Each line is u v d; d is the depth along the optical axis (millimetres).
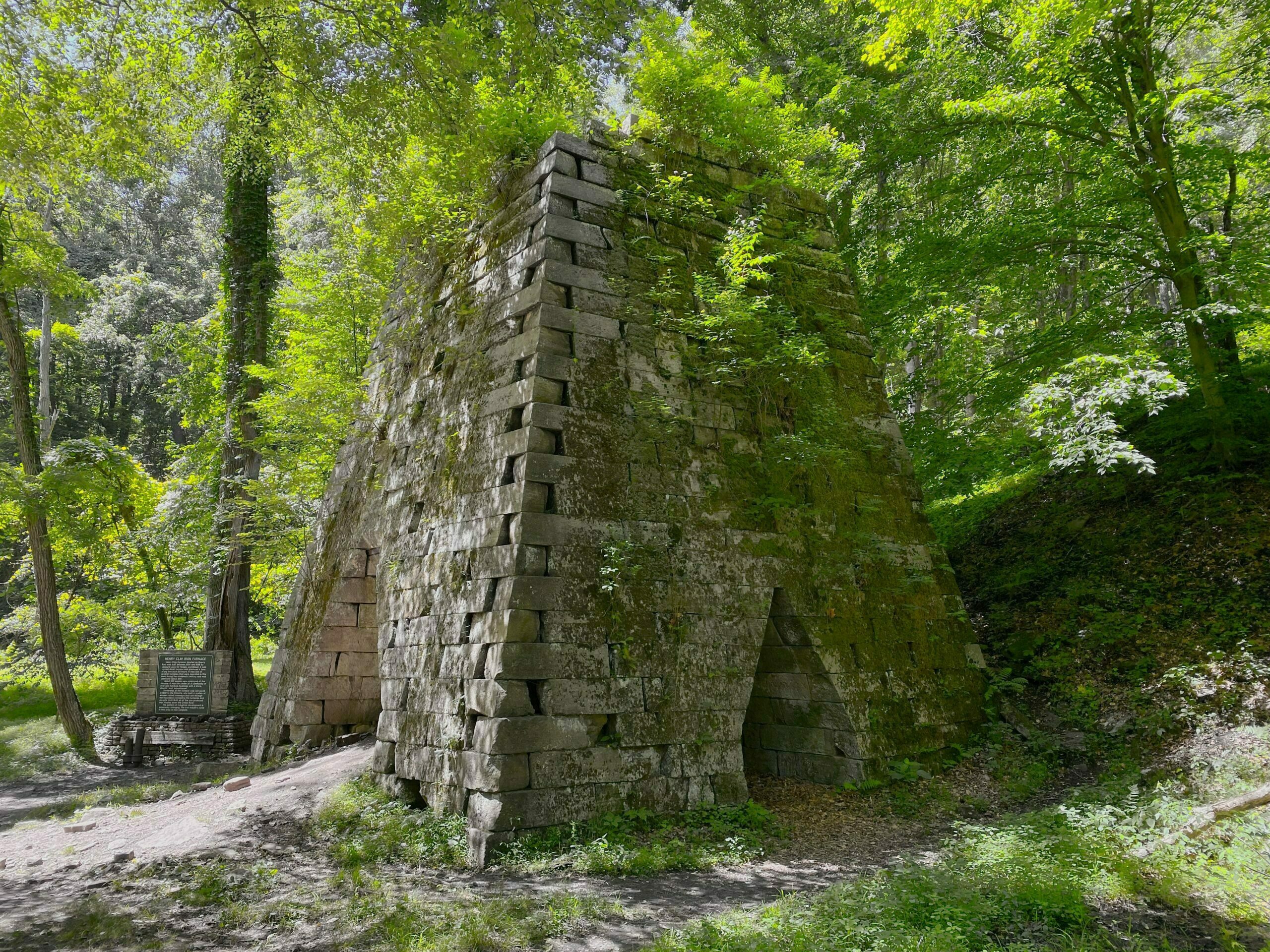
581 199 9852
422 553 9875
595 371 9172
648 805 8242
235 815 9375
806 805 8953
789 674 9914
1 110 10383
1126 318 12336
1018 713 10383
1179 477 12469
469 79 11750
